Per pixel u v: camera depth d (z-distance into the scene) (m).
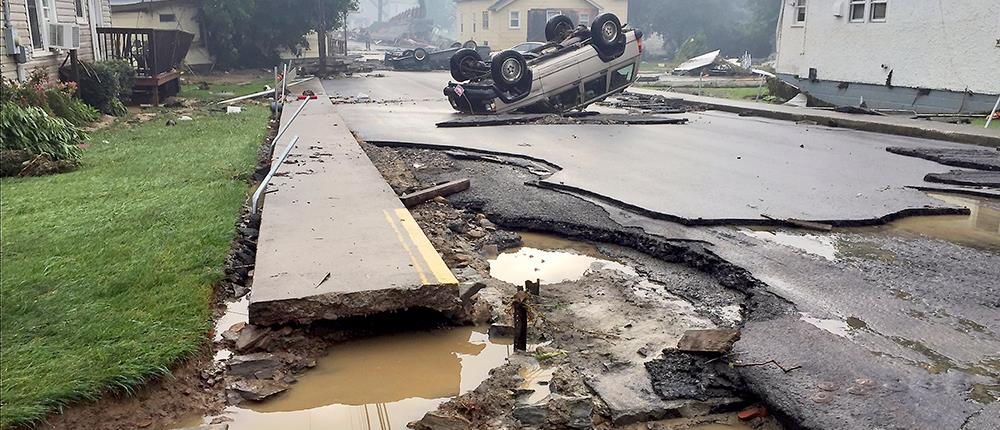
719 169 10.27
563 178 9.45
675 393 4.00
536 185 9.16
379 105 21.22
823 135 14.58
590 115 18.12
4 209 7.42
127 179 8.98
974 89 17.30
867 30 20.22
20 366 3.83
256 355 4.34
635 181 9.27
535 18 54.41
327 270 5.05
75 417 3.59
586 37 19.08
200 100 21.72
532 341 4.71
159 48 20.75
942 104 18.20
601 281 5.91
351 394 4.09
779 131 15.21
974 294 5.35
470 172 10.16
